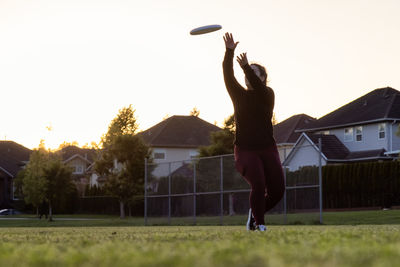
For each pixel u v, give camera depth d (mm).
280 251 2631
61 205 49844
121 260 2340
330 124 40656
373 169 30172
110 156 38094
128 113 47500
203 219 20969
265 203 6070
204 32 6074
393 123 37375
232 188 19797
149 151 38375
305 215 17531
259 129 5824
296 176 18000
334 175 31828
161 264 2154
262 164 5863
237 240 3703
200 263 2125
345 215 21125
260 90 5781
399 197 29188
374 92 42938
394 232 4625
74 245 3518
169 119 54969
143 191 38031
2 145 76000
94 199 48156
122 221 26562
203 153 38250
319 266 1993
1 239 4633
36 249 3092
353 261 2168
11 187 65062
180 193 22203
